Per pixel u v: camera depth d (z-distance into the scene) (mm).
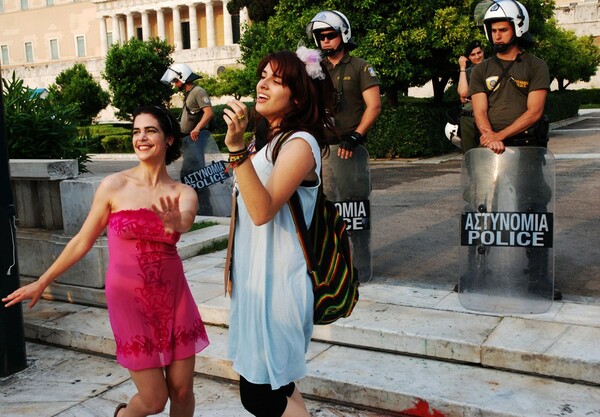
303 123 2342
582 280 4766
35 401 3709
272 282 2328
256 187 2129
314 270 2328
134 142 2834
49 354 4445
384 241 6449
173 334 2793
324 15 4516
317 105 2359
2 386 3938
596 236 6203
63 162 5031
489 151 4078
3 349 4027
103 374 4090
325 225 2424
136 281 2709
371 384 3377
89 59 56656
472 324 3818
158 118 2865
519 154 4012
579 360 3246
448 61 15523
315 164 2303
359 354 3793
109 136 24328
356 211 4777
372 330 3812
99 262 4941
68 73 33781
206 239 6141
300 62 2332
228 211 7816
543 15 18422
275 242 2336
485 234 4094
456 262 5500
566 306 4086
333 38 4555
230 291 2498
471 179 4129
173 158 3033
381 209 8391
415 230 6926
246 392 2406
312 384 3537
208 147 7758
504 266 4059
